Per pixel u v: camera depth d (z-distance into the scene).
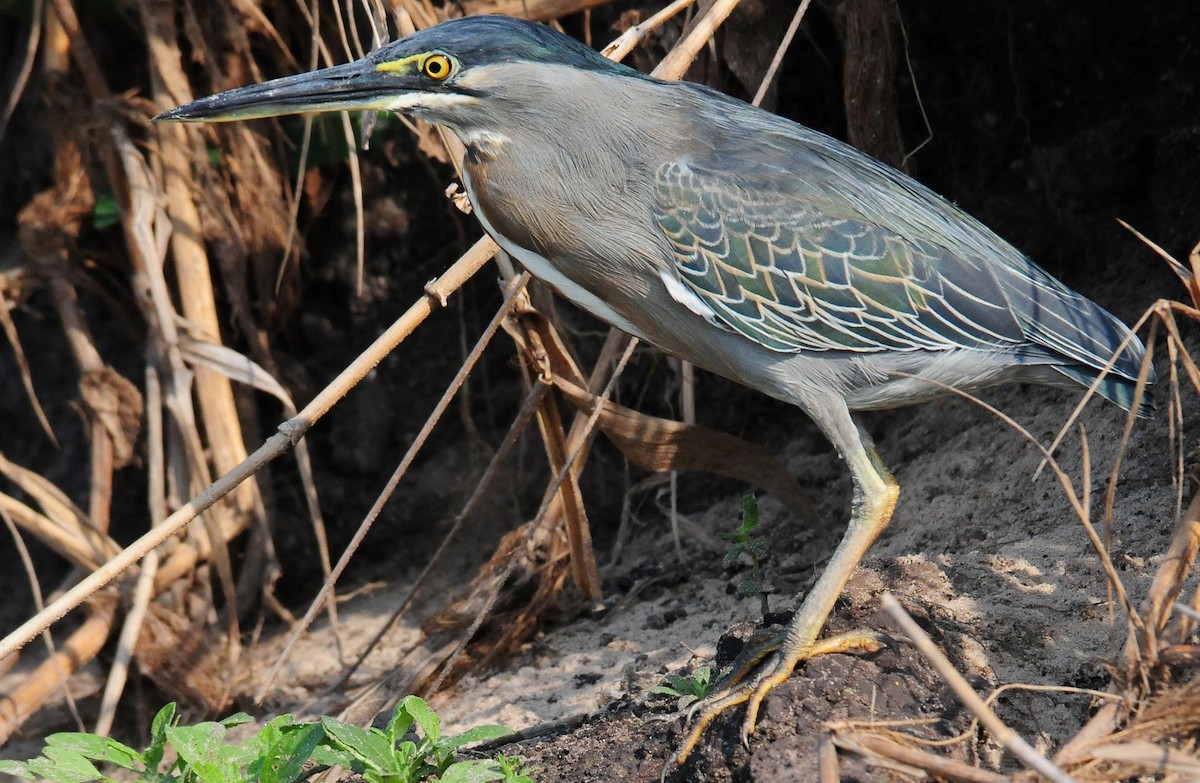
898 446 9.96
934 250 6.73
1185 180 9.23
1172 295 9.05
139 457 12.40
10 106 10.89
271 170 11.41
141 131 11.23
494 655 9.20
